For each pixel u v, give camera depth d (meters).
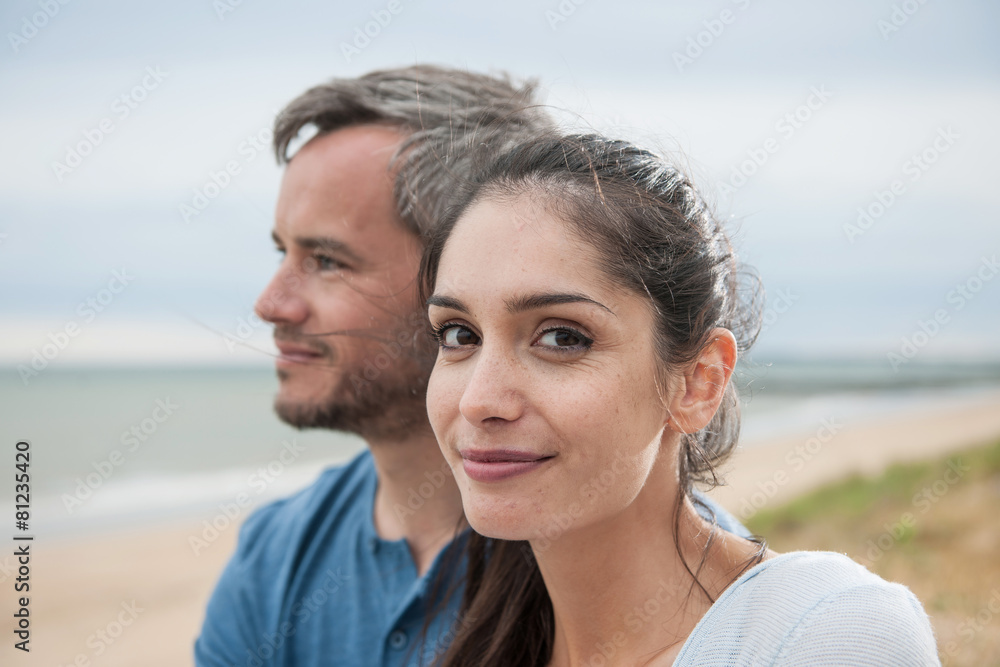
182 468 20.30
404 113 2.28
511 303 1.38
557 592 1.62
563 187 1.45
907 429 21.22
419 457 2.33
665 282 1.45
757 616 1.36
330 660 2.34
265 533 2.61
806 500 10.38
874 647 1.24
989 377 48.41
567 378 1.39
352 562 2.40
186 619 9.37
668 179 1.58
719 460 1.86
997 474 9.85
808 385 42.09
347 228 2.23
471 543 2.05
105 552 12.70
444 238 1.73
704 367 1.53
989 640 4.38
